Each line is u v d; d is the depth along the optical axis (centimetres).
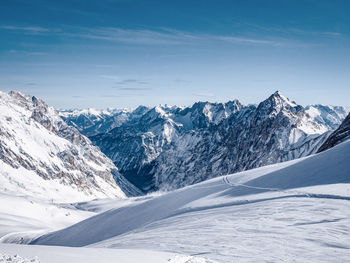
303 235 1872
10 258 996
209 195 5566
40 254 1148
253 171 6969
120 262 1189
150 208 6869
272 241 1783
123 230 6388
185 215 4053
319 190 3462
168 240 2158
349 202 2772
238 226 2327
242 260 1453
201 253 1639
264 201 3512
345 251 1554
